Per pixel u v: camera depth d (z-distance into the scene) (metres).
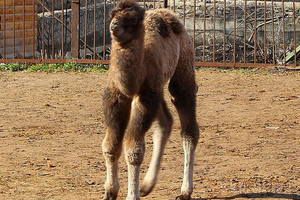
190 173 11.41
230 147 14.99
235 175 12.92
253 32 26.91
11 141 15.33
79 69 24.89
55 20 27.98
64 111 18.55
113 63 10.12
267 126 17.06
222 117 17.98
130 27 9.88
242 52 27.09
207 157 14.15
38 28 27.95
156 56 10.48
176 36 11.30
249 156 14.27
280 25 27.11
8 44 27.23
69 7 29.41
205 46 27.11
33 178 12.63
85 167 13.40
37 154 14.27
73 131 16.38
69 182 12.42
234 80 23.03
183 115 11.53
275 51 26.64
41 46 27.62
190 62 11.65
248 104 19.59
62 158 14.01
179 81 11.50
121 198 11.57
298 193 11.91
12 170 13.10
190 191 11.37
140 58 10.04
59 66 25.03
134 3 9.98
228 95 20.73
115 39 9.91
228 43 27.19
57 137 15.79
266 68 24.94
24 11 26.58
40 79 23.11
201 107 19.12
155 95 10.37
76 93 20.92
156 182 11.69
